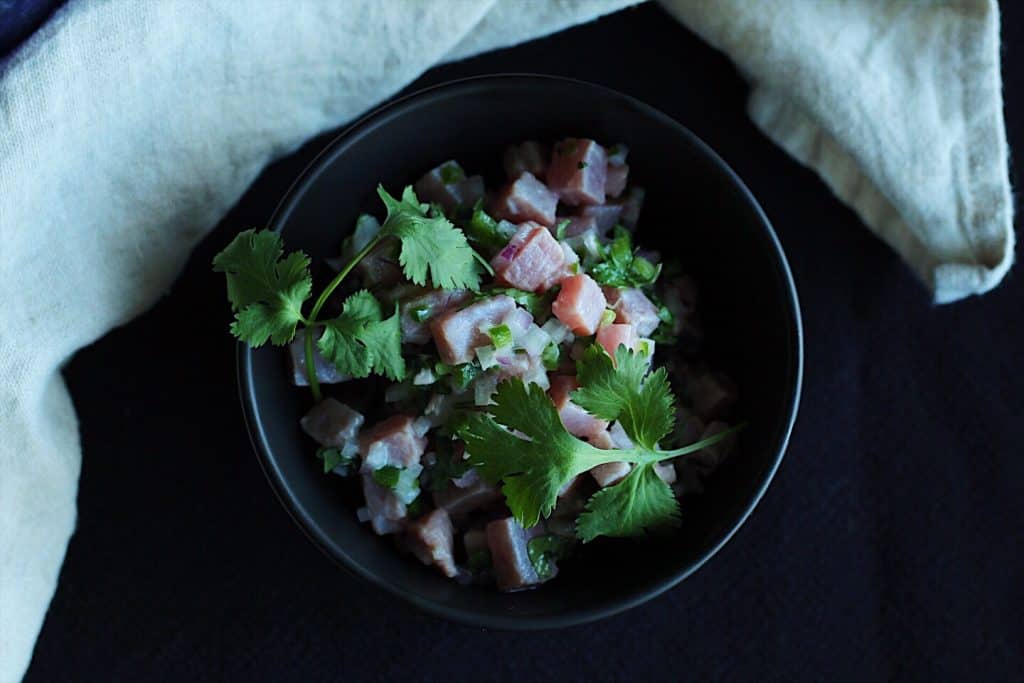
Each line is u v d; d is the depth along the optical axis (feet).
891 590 1.46
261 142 1.42
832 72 1.41
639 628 1.45
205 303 1.46
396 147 1.33
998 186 1.42
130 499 1.44
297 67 1.38
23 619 1.37
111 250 1.38
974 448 1.47
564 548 1.32
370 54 1.39
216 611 1.44
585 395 1.20
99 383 1.45
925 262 1.47
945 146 1.42
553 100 1.31
